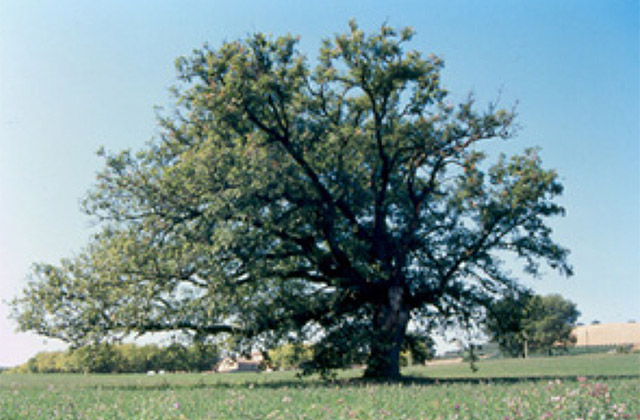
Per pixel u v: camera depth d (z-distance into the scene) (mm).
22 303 25984
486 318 30453
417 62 27906
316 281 28609
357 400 12555
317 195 26906
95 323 25859
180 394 14977
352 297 28391
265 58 26906
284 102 26906
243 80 25812
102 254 26234
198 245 24688
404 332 28578
